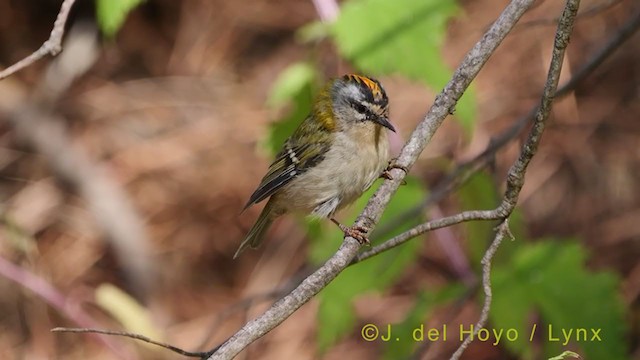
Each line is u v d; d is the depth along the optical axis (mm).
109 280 12555
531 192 12891
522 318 7199
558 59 5535
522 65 14078
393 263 7918
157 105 14656
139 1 7297
